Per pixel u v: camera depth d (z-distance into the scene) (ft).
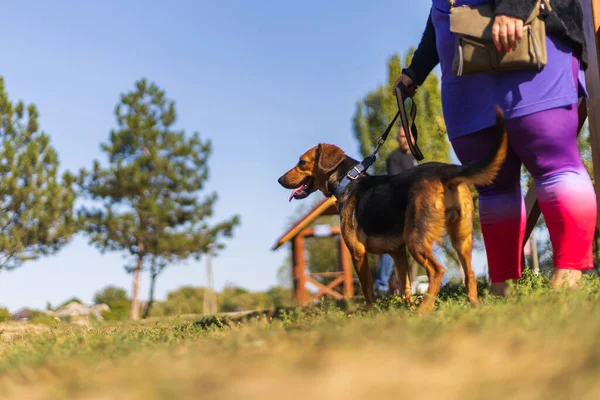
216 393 5.23
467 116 15.72
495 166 14.33
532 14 13.99
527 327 7.93
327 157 19.31
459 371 5.54
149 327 20.59
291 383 5.44
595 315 8.14
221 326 16.34
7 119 90.48
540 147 14.96
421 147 69.92
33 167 90.33
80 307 75.25
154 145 114.21
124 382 6.12
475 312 10.52
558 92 14.75
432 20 16.60
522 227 16.31
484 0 14.87
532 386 4.86
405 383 5.20
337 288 69.21
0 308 62.03
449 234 15.80
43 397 6.32
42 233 90.33
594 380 4.70
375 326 9.14
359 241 17.60
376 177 17.63
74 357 9.91
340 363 6.19
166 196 114.52
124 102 115.85
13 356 11.45
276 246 64.28
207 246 114.52
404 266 18.47
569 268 15.08
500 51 14.29
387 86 74.69
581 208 14.80
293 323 14.01
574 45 15.08
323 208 61.82
